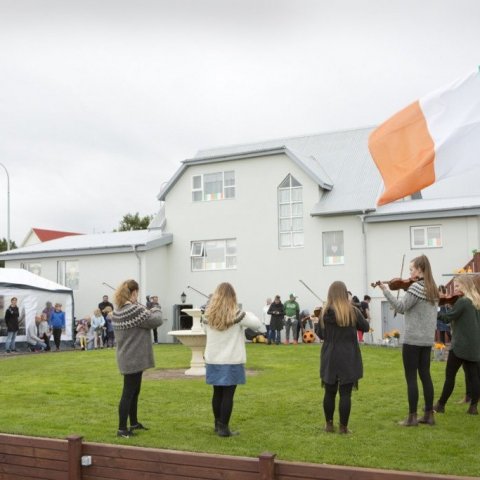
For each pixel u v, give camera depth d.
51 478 5.95
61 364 17.19
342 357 7.77
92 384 12.73
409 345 8.09
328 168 29.36
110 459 5.71
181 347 23.30
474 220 24.28
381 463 6.57
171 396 10.93
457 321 8.75
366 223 26.12
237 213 29.02
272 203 28.27
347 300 7.78
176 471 5.45
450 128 6.86
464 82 6.87
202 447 7.27
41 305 25.67
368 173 28.23
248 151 28.58
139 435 7.92
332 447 7.23
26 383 13.05
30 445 6.05
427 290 7.93
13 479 6.13
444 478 4.55
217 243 29.55
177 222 30.44
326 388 7.97
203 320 7.92
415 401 8.16
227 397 7.79
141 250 29.30
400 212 25.14
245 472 5.20
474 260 22.03
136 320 7.71
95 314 25.03
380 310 25.55
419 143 6.94
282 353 19.09
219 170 29.56
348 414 7.86
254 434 7.96
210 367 7.78
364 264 26.00
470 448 7.12
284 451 7.09
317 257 27.14
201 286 29.72
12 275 25.70
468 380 9.16
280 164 28.20
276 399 10.58
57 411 9.71
